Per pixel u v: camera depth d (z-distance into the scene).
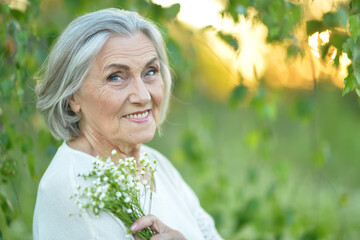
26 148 1.92
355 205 3.94
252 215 2.93
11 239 2.55
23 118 1.96
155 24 1.75
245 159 4.82
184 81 3.07
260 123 3.05
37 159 2.42
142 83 1.42
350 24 1.48
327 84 3.69
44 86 1.48
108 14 1.41
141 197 1.50
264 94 2.72
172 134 4.74
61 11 2.71
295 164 5.10
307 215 2.99
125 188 1.39
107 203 1.33
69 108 1.50
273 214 2.90
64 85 1.42
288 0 2.01
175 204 1.67
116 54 1.38
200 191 3.43
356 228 3.46
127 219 1.37
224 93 4.60
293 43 2.06
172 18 2.28
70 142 1.55
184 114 4.62
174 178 1.82
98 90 1.40
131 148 1.59
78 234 1.36
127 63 1.38
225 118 5.14
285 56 2.18
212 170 3.30
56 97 1.45
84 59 1.37
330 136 4.55
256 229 2.93
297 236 3.01
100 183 1.36
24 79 1.93
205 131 3.40
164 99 1.72
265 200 3.07
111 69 1.38
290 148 5.39
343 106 4.59
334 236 3.04
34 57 1.98
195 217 1.83
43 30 2.14
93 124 1.47
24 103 1.93
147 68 1.46
